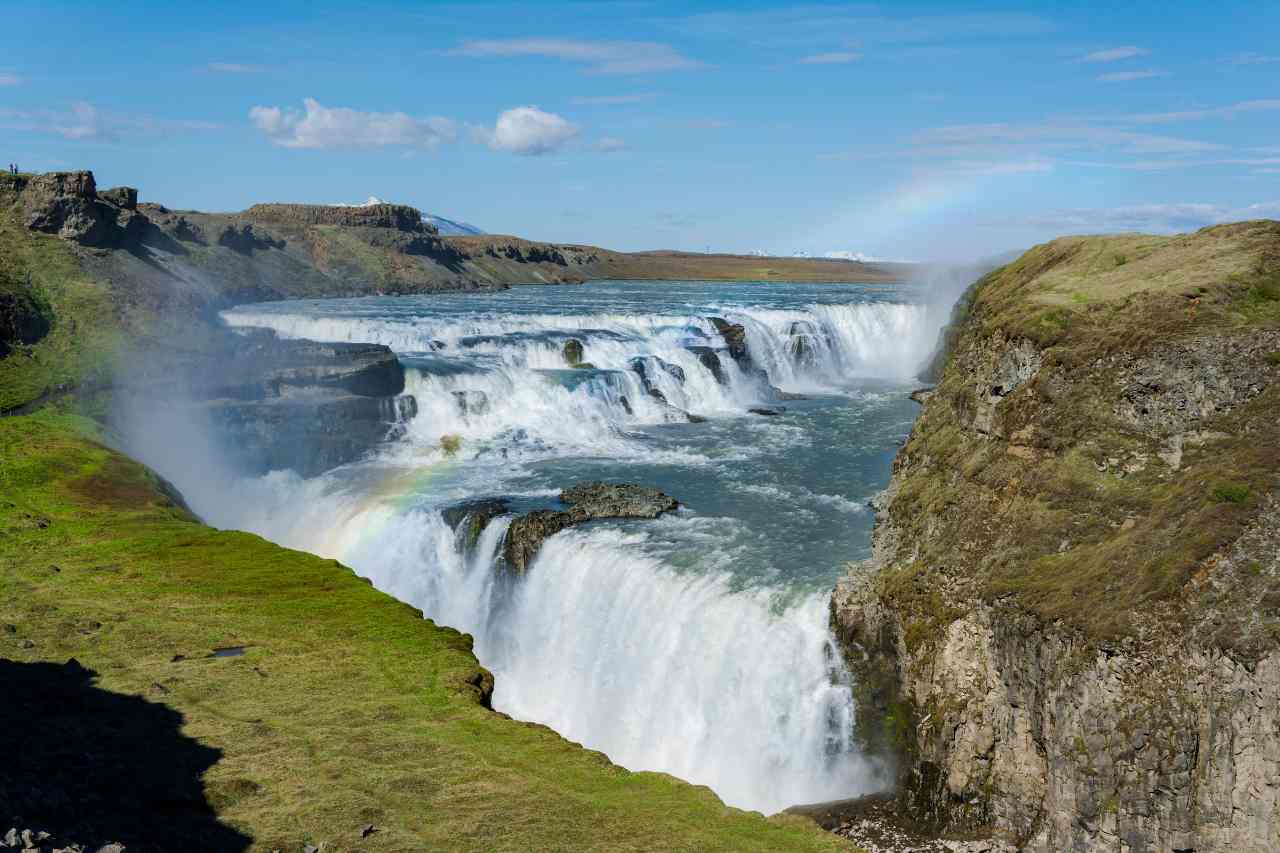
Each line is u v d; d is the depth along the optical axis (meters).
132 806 26.22
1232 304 44.25
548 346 101.31
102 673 36.25
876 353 127.00
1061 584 37.09
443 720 34.19
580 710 51.12
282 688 35.94
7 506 55.62
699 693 46.66
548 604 54.22
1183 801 31.56
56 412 74.38
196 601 44.38
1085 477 41.53
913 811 38.25
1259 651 30.69
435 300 178.00
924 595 41.72
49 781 26.48
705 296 191.25
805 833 28.98
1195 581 33.81
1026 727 36.69
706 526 57.28
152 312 101.62
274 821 26.34
